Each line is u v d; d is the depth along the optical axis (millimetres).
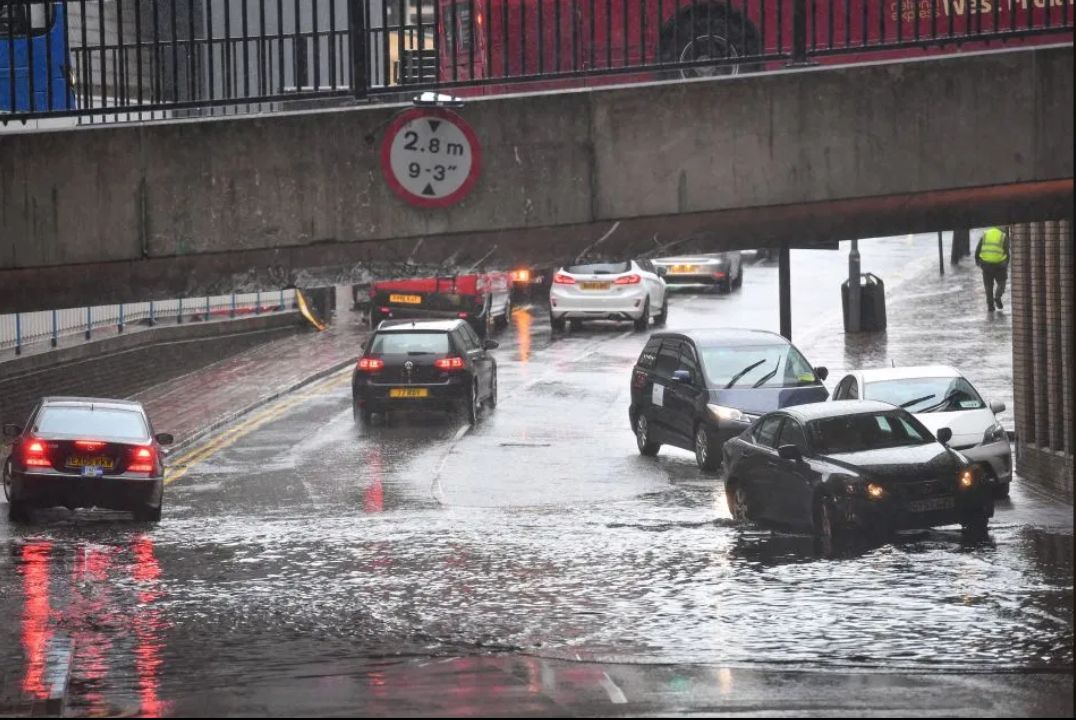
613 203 36594
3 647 35625
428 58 51594
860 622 37188
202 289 37500
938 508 48281
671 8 51781
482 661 33938
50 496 54469
